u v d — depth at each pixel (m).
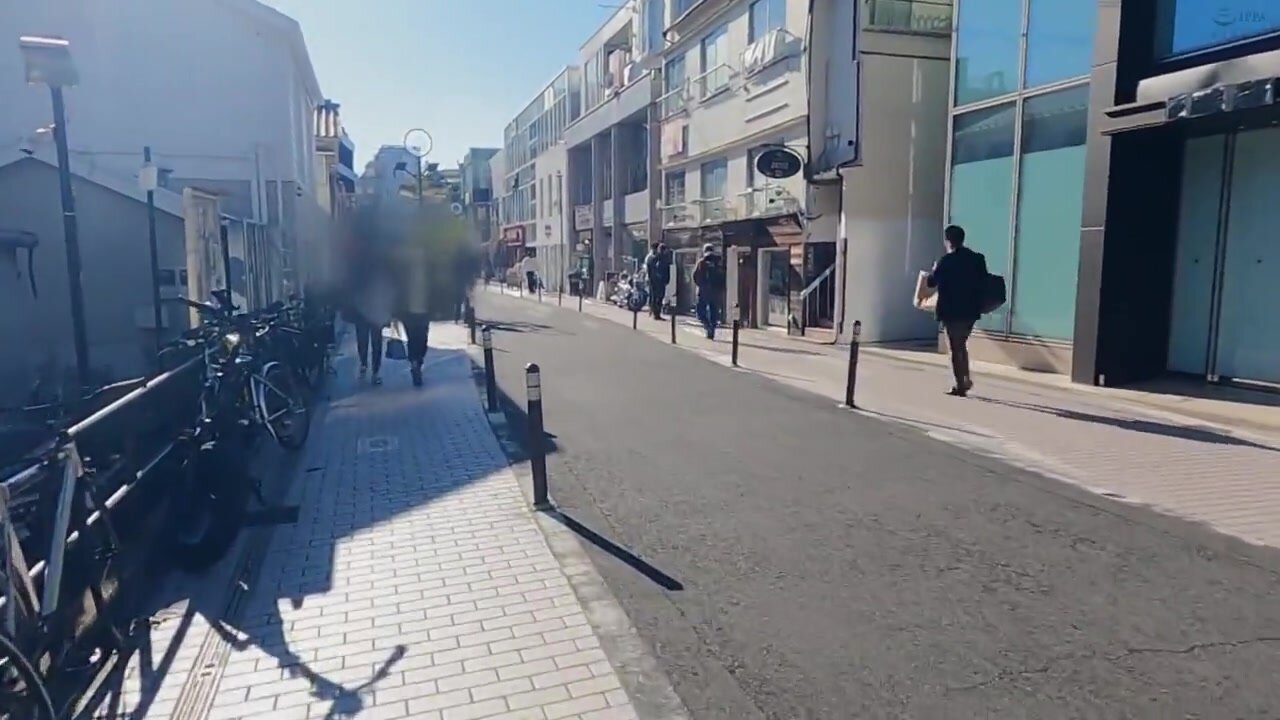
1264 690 3.56
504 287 53.84
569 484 6.96
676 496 6.55
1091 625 4.21
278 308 10.91
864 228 17.19
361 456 8.02
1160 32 10.14
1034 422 9.17
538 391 6.32
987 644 4.03
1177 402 9.84
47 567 3.55
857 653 3.97
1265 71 8.89
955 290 10.57
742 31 21.67
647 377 12.88
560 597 4.68
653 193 29.94
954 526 5.74
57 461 3.74
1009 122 12.80
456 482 7.07
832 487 6.72
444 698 3.64
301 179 20.67
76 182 11.97
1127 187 10.73
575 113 45.62
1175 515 5.92
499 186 69.88
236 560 5.34
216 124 17.97
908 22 17.02
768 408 10.20
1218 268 10.64
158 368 6.61
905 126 17.23
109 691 3.73
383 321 12.27
